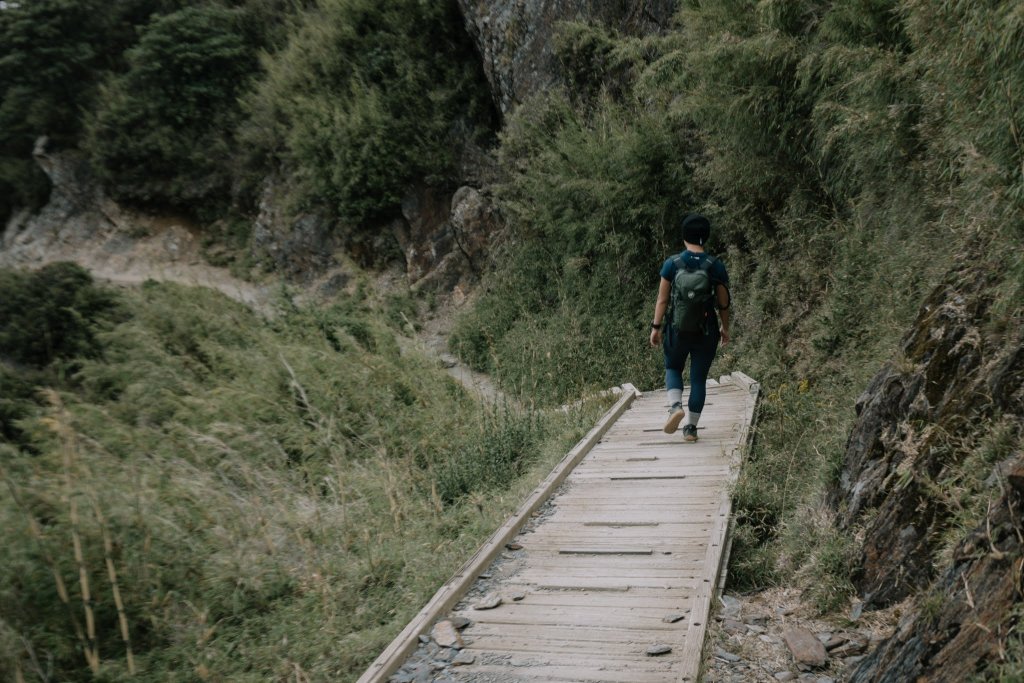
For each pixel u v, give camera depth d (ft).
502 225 53.72
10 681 12.29
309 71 66.08
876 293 21.71
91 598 13.96
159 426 27.48
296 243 67.10
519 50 50.70
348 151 59.88
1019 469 7.80
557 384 35.42
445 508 20.30
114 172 80.23
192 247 77.25
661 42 37.60
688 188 37.42
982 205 13.53
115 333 37.78
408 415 27.89
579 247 44.16
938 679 7.57
